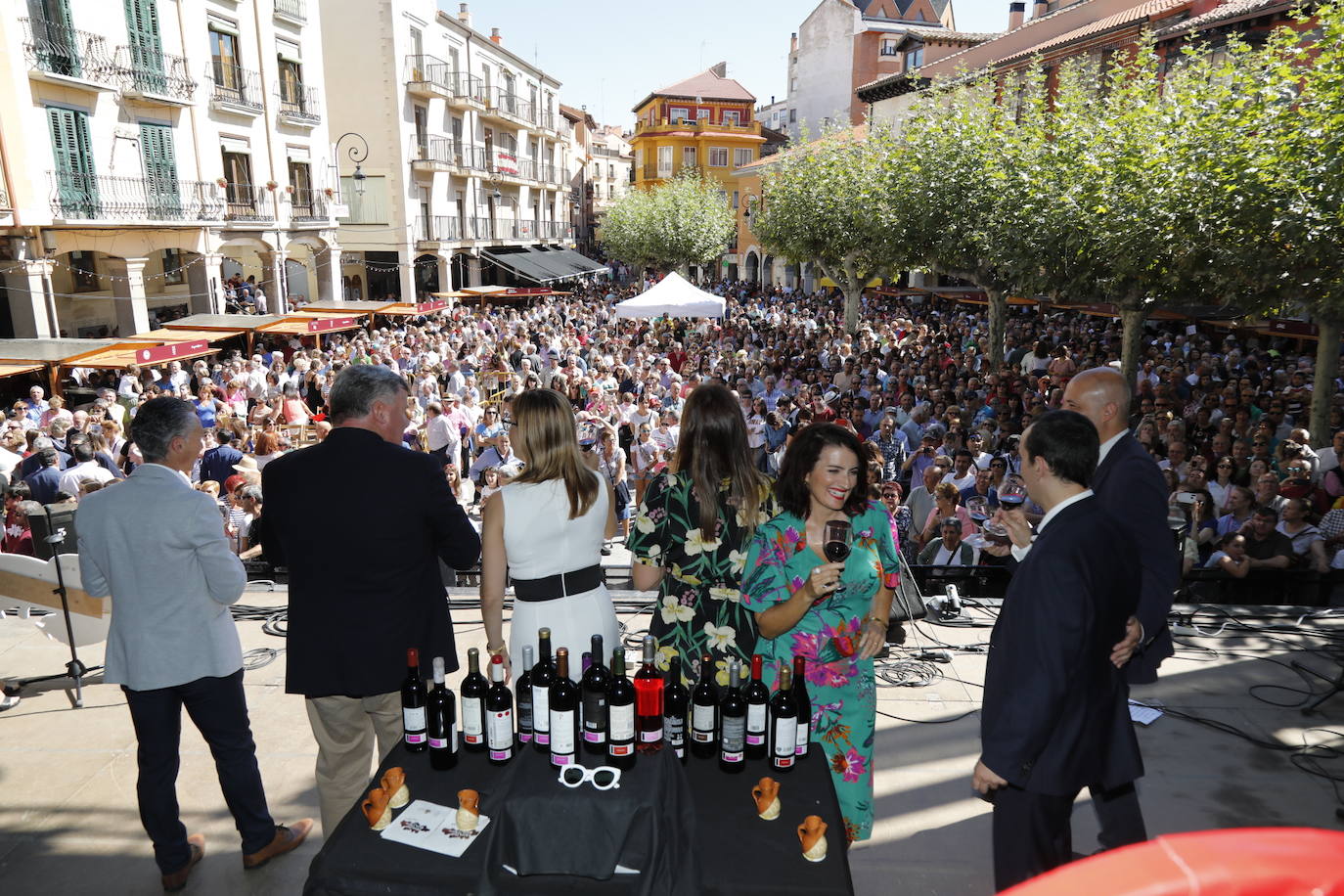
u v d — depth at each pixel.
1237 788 3.76
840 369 16.41
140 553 2.87
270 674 4.85
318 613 2.85
